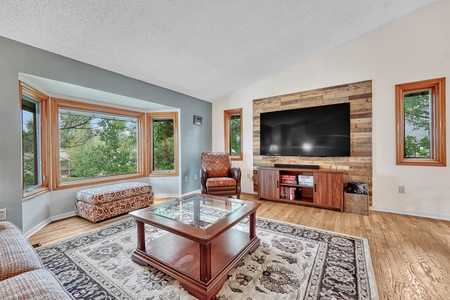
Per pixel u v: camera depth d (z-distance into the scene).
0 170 1.99
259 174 3.81
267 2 2.15
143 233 1.77
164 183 4.15
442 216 2.71
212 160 4.13
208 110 4.87
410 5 2.66
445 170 2.70
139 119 4.08
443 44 2.68
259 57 3.29
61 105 2.96
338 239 2.14
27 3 1.66
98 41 2.25
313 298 1.31
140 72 3.07
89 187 3.23
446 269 1.61
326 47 3.38
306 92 3.71
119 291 1.40
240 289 1.40
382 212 3.05
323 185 3.21
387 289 1.39
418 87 2.86
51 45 2.20
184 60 2.96
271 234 2.28
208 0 1.96
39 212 2.52
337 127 3.41
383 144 3.08
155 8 1.93
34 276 0.94
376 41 3.10
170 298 1.33
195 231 1.41
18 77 2.11
